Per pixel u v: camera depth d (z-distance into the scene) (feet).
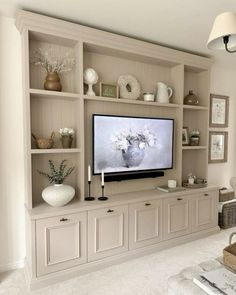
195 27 8.36
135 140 9.73
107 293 6.82
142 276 7.66
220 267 4.98
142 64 10.28
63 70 8.47
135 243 8.86
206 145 11.69
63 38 7.79
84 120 8.92
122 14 7.46
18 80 7.94
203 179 11.66
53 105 8.48
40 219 7.02
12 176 8.00
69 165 8.88
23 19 6.97
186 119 11.83
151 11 7.27
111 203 8.24
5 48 7.72
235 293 3.92
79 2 6.77
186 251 9.36
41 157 8.38
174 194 9.75
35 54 8.06
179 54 10.05
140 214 8.94
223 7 7.05
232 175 14.10
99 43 8.30
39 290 6.93
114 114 9.61
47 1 6.72
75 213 7.58
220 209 11.73
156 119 10.21
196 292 4.17
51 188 7.68
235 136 14.10
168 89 10.57
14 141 7.98
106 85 9.00
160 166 10.41
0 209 7.88
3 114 7.78
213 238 10.62
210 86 12.14
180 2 6.77
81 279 7.47
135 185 10.19
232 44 4.96
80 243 7.73
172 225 9.80
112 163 9.29
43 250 7.11
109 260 8.23
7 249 8.01
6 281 7.37
